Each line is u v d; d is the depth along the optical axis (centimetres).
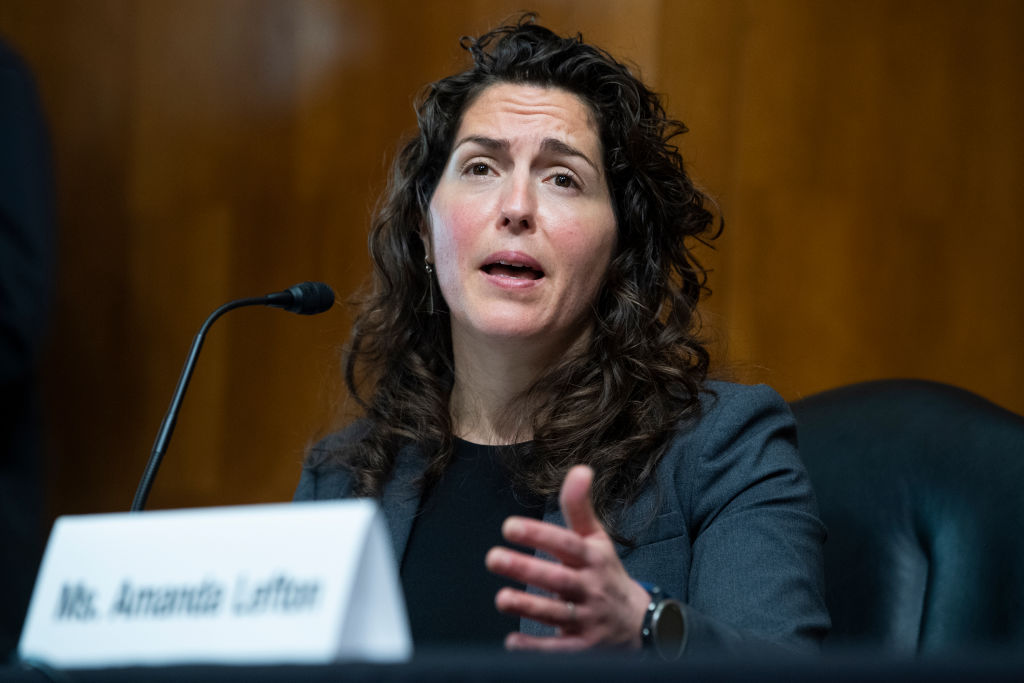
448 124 680
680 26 1266
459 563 614
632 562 588
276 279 1334
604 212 651
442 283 654
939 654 215
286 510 275
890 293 1304
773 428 617
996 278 1324
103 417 1362
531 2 1277
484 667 214
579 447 620
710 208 739
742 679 208
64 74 1385
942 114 1319
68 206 1375
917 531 607
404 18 1311
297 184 1334
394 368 697
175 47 1368
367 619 264
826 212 1293
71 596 294
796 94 1290
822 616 539
